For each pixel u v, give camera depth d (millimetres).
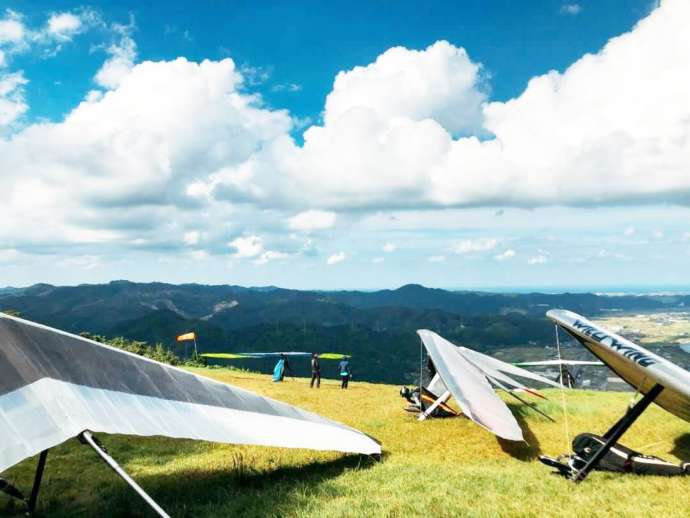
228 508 6566
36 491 6914
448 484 7551
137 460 9992
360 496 7008
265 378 32406
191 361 48062
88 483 8352
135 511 6660
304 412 9852
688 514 5867
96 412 5977
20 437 5215
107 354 7414
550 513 6059
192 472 8898
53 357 6594
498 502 6551
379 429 12867
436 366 14086
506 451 11008
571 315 9969
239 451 10680
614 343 8500
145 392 7188
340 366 25438
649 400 8000
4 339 6309
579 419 14195
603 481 7871
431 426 13164
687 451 11016
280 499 6934
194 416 7332
